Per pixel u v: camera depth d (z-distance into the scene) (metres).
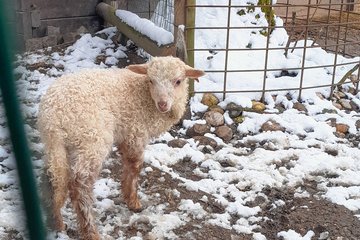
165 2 2.59
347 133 2.13
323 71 2.53
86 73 1.37
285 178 1.73
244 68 2.39
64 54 2.82
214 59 2.39
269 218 1.51
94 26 3.18
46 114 1.25
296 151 1.91
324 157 1.88
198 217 1.48
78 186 1.26
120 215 1.47
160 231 1.40
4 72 0.66
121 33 2.89
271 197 1.62
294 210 1.55
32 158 0.91
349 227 1.48
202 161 1.83
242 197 1.61
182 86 1.46
